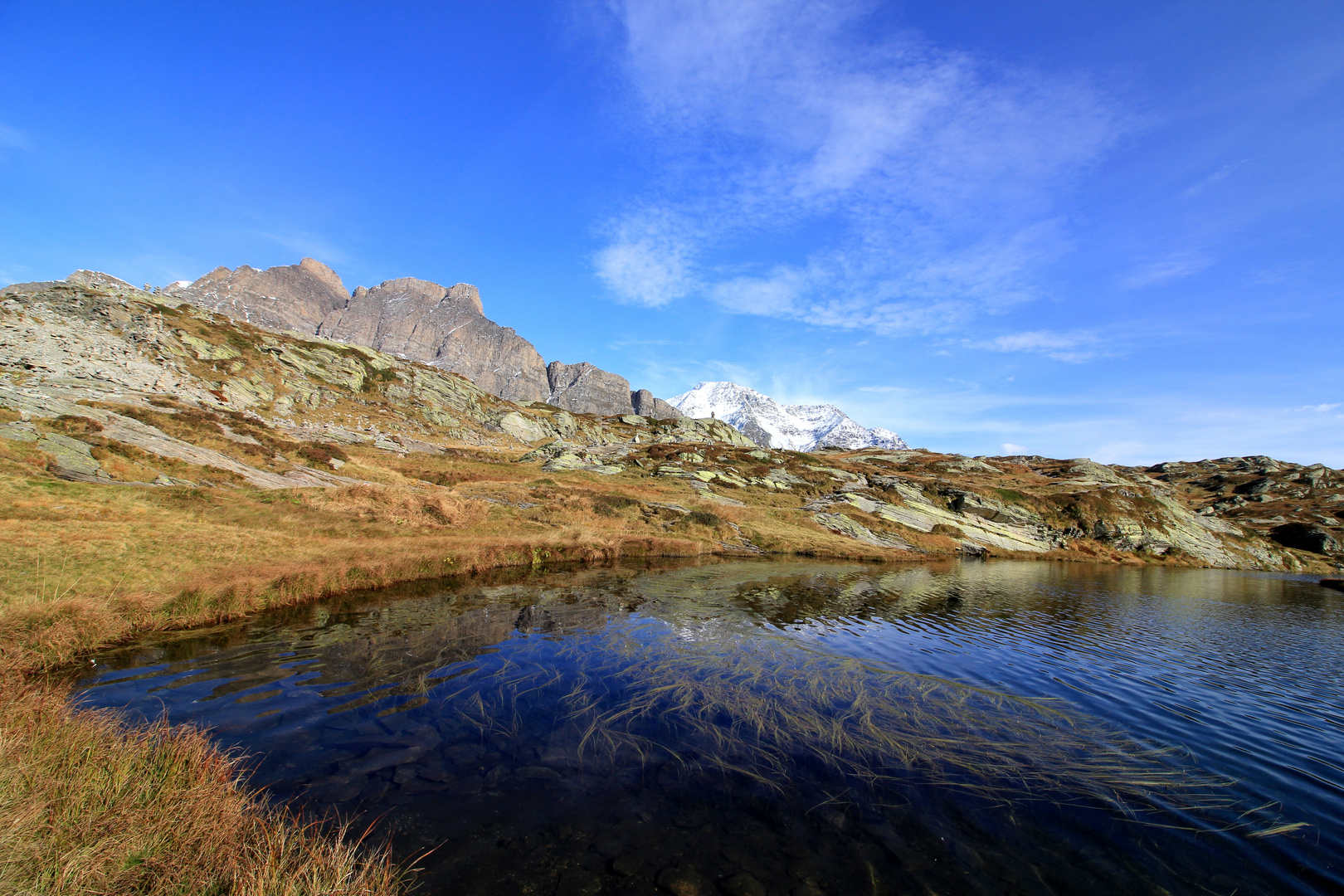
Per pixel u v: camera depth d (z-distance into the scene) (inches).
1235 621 1098.7
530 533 1583.4
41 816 225.0
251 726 394.6
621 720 430.3
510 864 252.1
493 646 633.0
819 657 639.8
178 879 209.0
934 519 2603.3
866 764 377.4
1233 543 3004.4
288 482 1588.3
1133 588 1555.1
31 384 1592.0
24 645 500.4
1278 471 5128.0
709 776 350.0
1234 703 566.9
